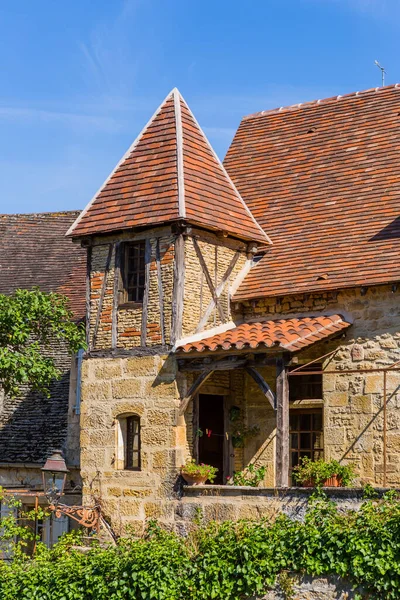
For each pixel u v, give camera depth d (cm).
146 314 2016
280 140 2475
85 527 2056
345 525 1544
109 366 2050
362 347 1900
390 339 1869
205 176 2114
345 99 2461
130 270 2086
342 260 1992
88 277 2119
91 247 2125
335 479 1848
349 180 2214
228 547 1595
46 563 1753
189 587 1584
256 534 1591
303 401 2002
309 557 1525
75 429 2372
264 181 2372
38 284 2783
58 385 2541
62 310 2131
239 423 2094
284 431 1811
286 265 2086
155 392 1975
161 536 1781
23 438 2447
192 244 2023
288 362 1828
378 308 1895
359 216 2095
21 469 2403
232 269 2116
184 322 1986
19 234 3039
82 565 1709
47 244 2961
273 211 2264
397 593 1446
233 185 2197
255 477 1938
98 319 2086
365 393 1883
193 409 2000
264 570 1551
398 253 1920
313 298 1989
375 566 1462
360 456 1872
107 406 2041
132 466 2016
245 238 2116
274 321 1997
